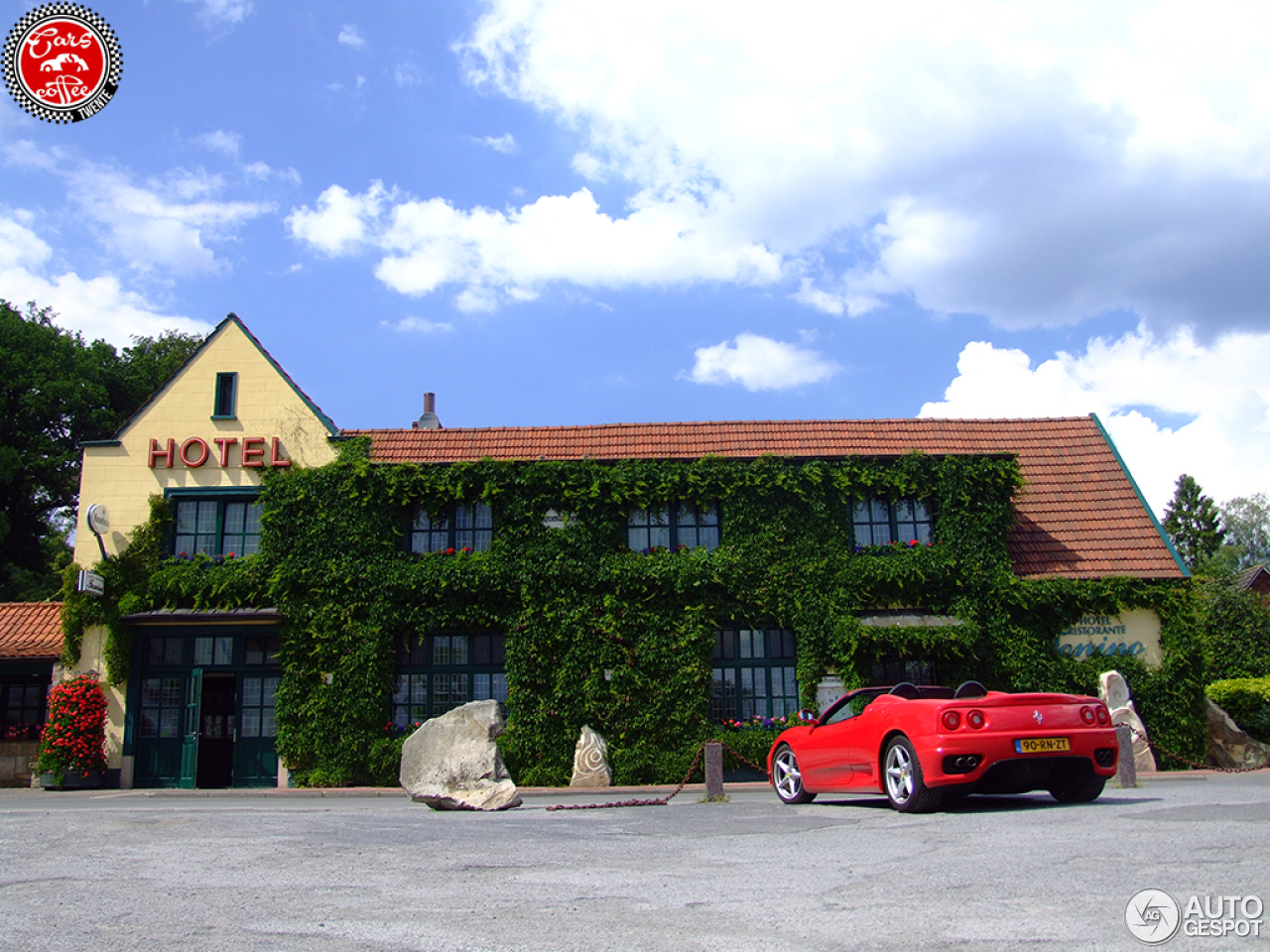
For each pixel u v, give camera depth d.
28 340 41.41
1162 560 22.38
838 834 8.44
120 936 4.90
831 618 21.45
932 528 22.61
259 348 23.20
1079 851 6.70
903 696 11.25
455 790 12.52
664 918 5.11
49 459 40.38
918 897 5.43
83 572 20.80
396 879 6.44
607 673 21.12
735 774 20.66
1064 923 4.74
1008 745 9.76
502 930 4.91
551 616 21.30
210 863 7.19
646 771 20.55
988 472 22.34
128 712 21.31
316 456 22.53
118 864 7.16
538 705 20.95
